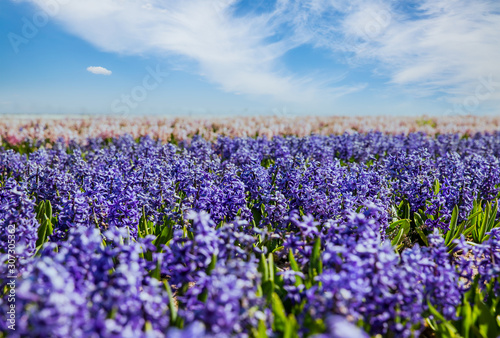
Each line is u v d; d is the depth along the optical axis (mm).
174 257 3354
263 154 10344
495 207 6180
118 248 2867
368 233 3520
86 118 21750
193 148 10172
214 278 2838
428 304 3285
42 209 5672
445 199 5832
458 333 3342
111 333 2258
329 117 27031
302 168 7469
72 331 2285
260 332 2764
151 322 2740
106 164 7965
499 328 3270
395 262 3004
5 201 4629
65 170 8500
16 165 8195
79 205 4863
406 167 7277
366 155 10789
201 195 5168
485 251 3818
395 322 2832
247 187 6027
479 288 3766
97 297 2521
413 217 6617
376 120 25031
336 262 3127
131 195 5004
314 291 3047
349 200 5219
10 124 16938
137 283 2854
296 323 2818
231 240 3615
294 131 18188
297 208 5656
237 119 22562
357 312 2816
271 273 3768
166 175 6699
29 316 2297
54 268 2588
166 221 5500
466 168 7957
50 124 18688
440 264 3570
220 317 2332
